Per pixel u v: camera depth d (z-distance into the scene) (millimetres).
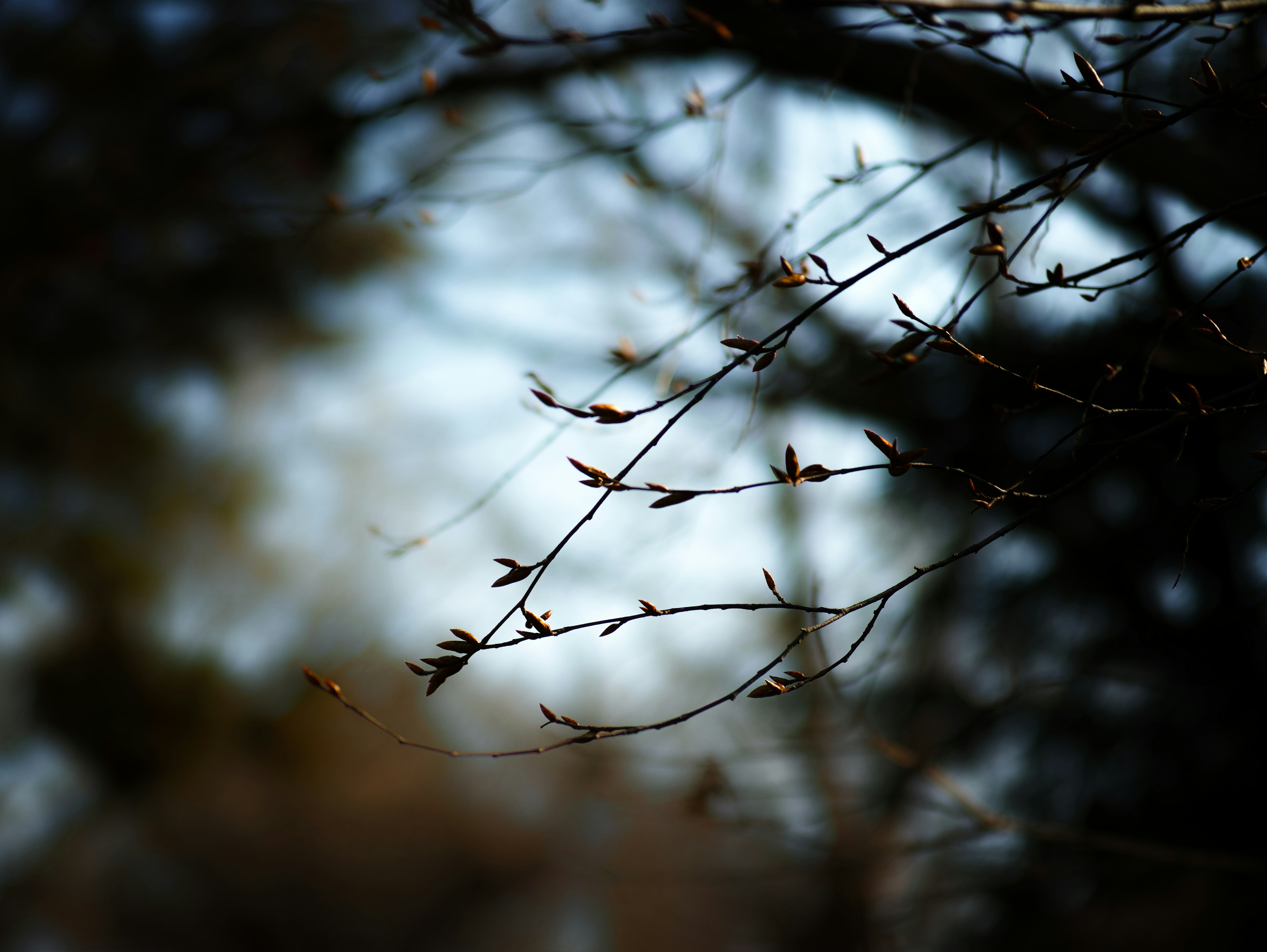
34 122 3117
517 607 955
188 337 3887
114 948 4727
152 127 2963
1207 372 1401
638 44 1941
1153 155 1614
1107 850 1682
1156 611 2137
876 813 2111
